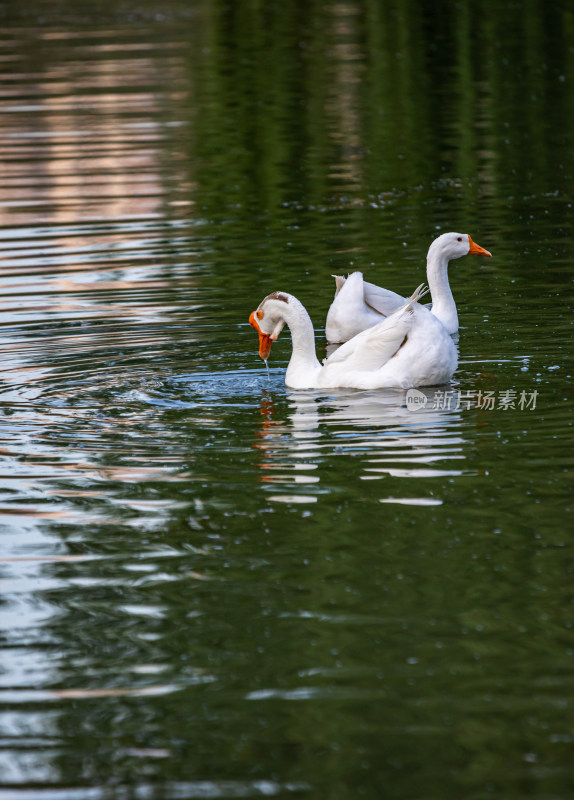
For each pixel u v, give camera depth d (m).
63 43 49.44
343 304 16.12
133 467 11.44
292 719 7.21
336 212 24.30
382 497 10.41
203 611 8.55
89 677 7.75
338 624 8.27
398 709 7.25
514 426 12.11
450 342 13.67
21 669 7.87
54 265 20.70
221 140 31.28
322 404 13.23
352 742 6.96
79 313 17.56
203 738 7.06
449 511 10.03
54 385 14.20
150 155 29.86
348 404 13.18
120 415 13.06
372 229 22.80
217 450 11.81
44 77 41.41
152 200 25.75
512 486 10.52
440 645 7.94
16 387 14.12
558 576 8.80
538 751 6.81
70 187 26.84
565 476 10.70
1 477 11.25
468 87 37.56
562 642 7.93
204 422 12.73
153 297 18.39
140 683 7.66
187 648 8.05
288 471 11.16
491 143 30.23
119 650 8.05
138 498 10.66
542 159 28.28
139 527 10.05
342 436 12.07
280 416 12.85
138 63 43.94
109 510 10.42
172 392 13.88
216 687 7.57
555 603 8.41
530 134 30.91
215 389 13.98
